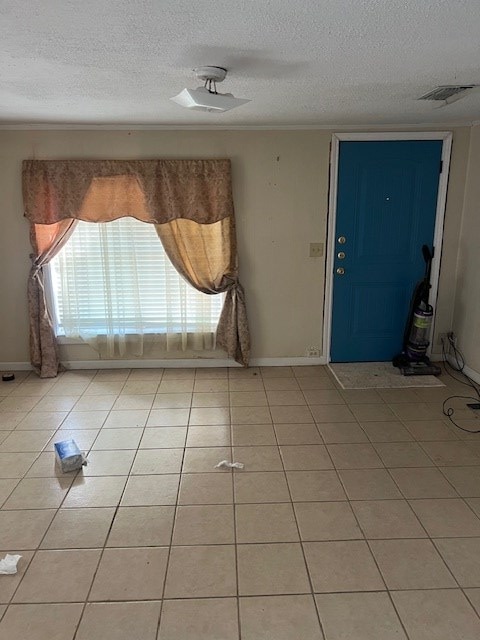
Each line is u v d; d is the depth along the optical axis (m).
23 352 4.16
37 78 2.33
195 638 1.64
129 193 3.80
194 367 4.27
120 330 4.13
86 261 3.98
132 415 3.36
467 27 1.68
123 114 3.29
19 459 2.79
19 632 1.67
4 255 3.95
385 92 2.67
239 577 1.90
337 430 3.10
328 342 4.24
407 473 2.61
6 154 3.75
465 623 1.69
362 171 3.89
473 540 2.10
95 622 1.71
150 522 2.23
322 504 2.35
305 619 1.71
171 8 1.49
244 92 2.66
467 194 3.91
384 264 4.09
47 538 2.12
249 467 2.68
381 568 1.94
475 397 3.59
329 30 1.70
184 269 3.96
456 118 3.55
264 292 4.12
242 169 3.86
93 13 1.53
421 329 3.96
